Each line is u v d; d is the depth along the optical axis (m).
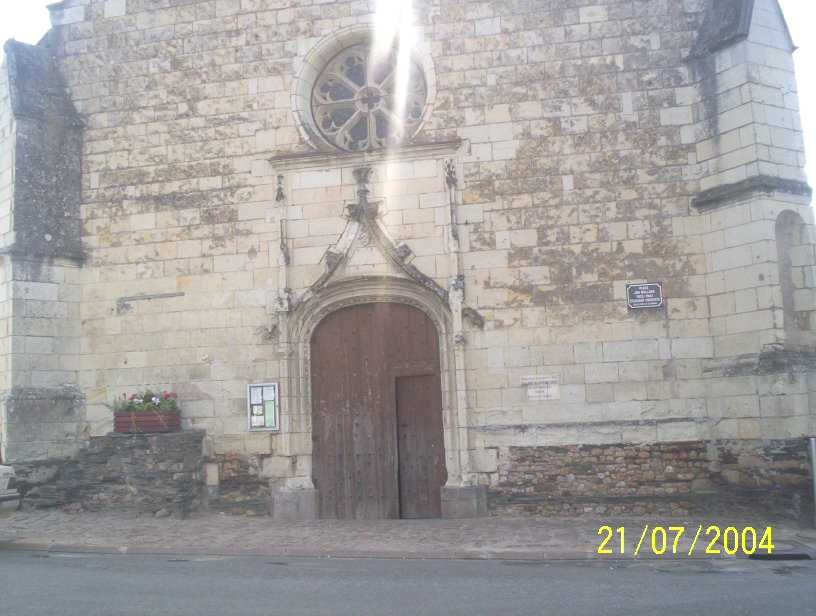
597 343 11.61
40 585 7.13
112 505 12.05
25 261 12.70
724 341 11.23
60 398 12.70
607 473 11.36
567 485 11.41
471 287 11.95
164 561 8.70
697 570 7.90
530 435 11.57
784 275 11.23
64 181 13.23
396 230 12.23
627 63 12.02
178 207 12.96
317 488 12.17
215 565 8.39
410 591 6.82
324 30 12.84
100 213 13.25
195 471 12.17
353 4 12.79
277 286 12.45
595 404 11.51
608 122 11.96
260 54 12.97
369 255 12.22
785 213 11.18
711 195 11.42
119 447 12.16
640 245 11.69
